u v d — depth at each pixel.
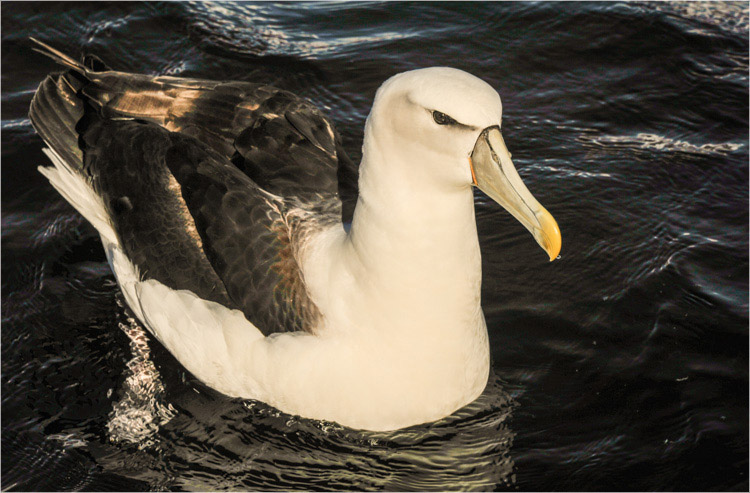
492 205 13.62
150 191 10.87
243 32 16.66
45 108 12.16
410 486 9.70
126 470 9.99
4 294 12.20
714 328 11.46
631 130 14.83
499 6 17.22
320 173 10.64
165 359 11.30
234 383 10.22
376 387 9.56
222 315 9.87
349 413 9.85
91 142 11.60
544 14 17.08
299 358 9.53
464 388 9.99
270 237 9.80
